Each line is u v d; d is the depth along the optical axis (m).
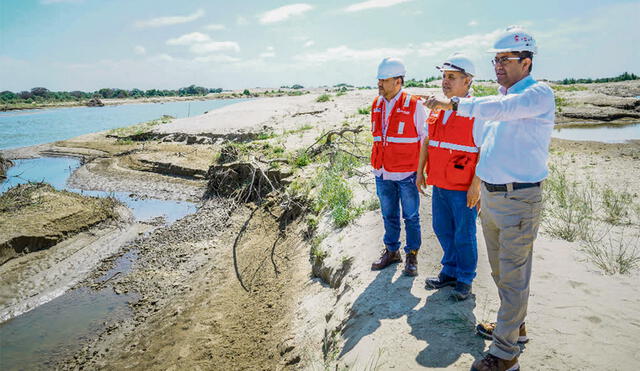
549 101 2.37
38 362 5.51
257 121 21.80
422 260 4.62
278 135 17.28
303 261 6.90
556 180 8.26
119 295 7.10
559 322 3.20
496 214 2.58
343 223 6.75
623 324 3.09
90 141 22.25
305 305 5.49
